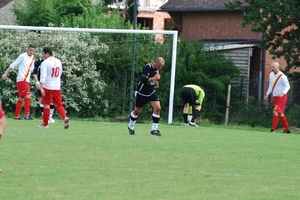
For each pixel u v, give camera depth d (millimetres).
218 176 24328
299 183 23672
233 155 30234
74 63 61500
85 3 88000
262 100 64688
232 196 20766
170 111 56000
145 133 40031
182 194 20750
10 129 38938
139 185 21969
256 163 28031
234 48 84438
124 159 27422
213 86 64688
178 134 40812
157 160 27531
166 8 101438
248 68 84875
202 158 28719
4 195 19688
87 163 26000
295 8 68000
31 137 34219
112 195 20188
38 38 61562
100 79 62594
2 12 104125
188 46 67688
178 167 25969
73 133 37812
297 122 63188
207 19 99875
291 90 66812
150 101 37875
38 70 47719
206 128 50188
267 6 68312
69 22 80000
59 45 61562
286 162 28766
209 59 68875
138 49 62969
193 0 101312
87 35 62594
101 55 62156
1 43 60656
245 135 42438
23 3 97562
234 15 96688
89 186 21484
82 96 61531
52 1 87188
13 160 26109
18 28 52688
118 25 80250
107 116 61812
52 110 47250
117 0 99000
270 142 37344
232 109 64438
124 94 61719
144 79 36938
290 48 69062
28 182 21797
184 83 64562
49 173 23531
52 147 30312
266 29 70750
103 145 31734
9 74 60125
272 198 20750
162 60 36625
